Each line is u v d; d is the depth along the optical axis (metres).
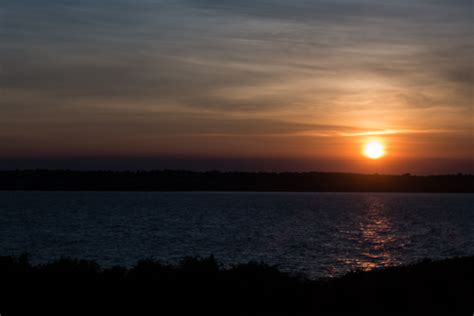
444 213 146.62
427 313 16.16
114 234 75.50
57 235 73.62
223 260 47.91
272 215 132.00
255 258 49.75
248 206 194.38
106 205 191.38
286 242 65.44
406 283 19.91
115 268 20.53
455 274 21.20
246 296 17.81
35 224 94.81
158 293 17.94
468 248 61.97
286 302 17.50
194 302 17.28
